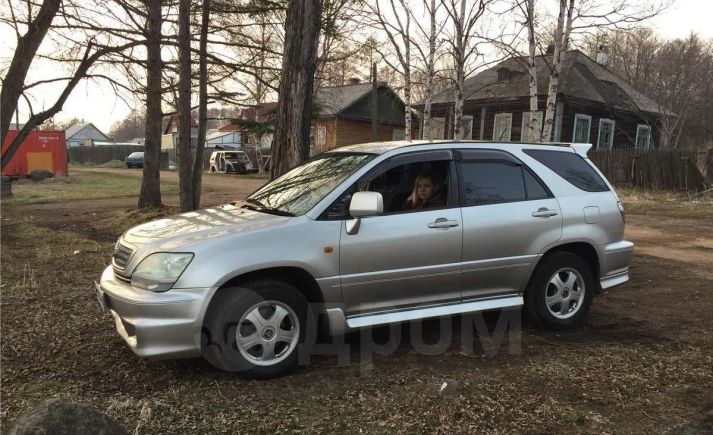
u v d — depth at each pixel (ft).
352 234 13.39
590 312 18.62
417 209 14.47
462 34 40.06
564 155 17.30
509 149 16.26
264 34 34.01
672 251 30.07
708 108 112.98
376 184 14.26
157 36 28.76
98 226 37.88
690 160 60.49
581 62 91.35
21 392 11.78
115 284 12.83
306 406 11.41
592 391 12.37
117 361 13.56
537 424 10.86
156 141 43.52
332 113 106.52
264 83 32.45
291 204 14.19
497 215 15.17
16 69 24.21
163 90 31.32
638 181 64.54
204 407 11.27
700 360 14.28
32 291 19.49
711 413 11.44
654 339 15.94
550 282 16.21
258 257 12.39
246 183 87.76
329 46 39.73
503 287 15.53
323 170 15.39
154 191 43.80
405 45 46.57
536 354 14.60
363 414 11.10
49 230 34.42
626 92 91.66
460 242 14.62
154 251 12.33
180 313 11.77
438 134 85.05
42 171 90.84
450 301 14.89
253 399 11.68
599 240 16.80
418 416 11.05
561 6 39.11
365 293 13.69
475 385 12.55
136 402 11.34
